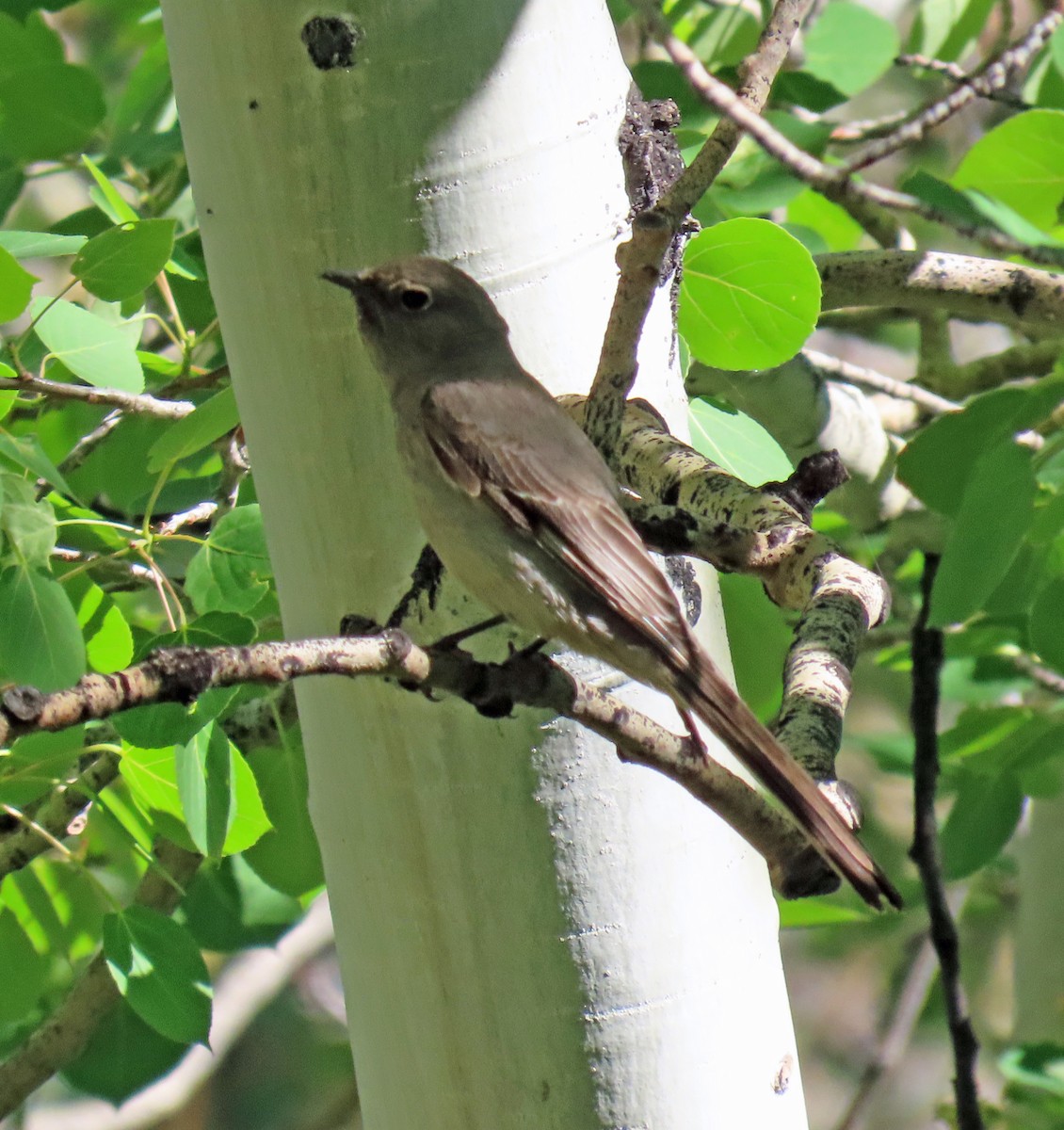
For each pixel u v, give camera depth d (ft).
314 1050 65.21
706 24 42.73
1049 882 47.47
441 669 18.26
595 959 22.07
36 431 37.17
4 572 25.62
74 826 31.27
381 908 23.07
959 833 38.27
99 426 36.65
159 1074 37.65
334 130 22.24
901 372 71.87
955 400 44.09
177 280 36.50
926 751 35.88
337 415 22.74
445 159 22.44
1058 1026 46.68
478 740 21.97
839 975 74.18
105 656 28.89
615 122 23.45
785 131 37.42
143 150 39.09
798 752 19.62
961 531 27.40
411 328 22.44
